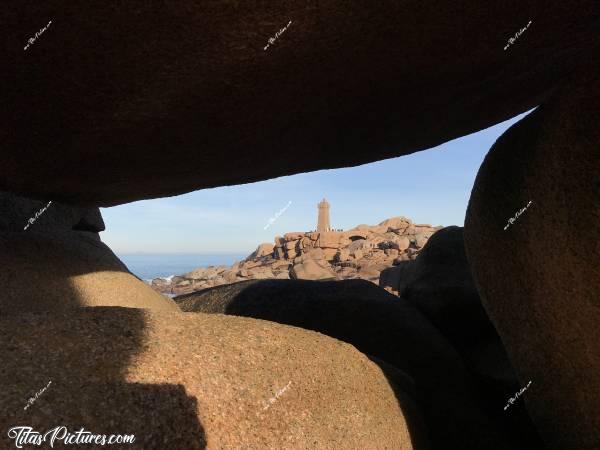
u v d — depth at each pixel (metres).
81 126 2.66
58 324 2.19
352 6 2.18
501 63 3.13
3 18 2.02
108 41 2.16
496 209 3.34
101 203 4.16
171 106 2.59
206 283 60.81
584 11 2.70
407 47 2.60
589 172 2.56
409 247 54.12
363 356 3.32
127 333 2.25
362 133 3.64
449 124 4.00
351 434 2.54
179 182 3.86
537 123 3.10
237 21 2.10
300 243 62.09
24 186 3.30
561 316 2.82
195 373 2.14
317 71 2.59
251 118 2.90
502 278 3.32
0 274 3.64
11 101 2.46
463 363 5.24
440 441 4.18
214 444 1.92
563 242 2.70
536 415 3.26
